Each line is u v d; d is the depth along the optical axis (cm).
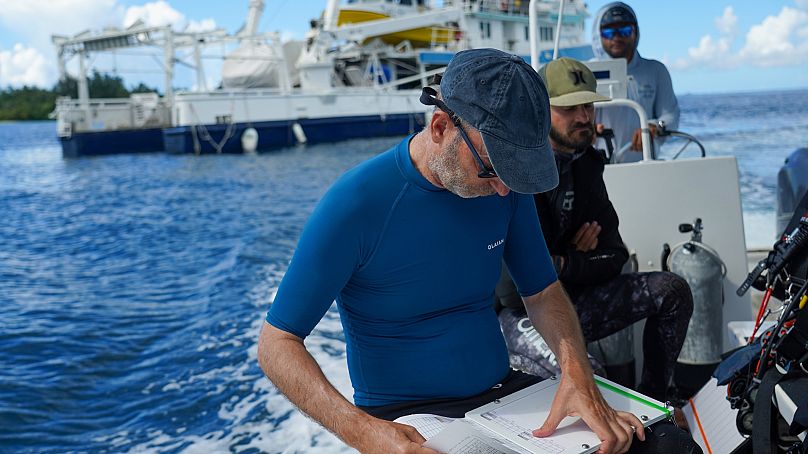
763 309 208
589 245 252
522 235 196
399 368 183
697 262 278
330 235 168
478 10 2719
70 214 1384
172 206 1419
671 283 247
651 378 259
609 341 265
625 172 306
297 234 1005
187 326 555
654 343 255
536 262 199
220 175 1931
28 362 485
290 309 170
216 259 864
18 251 1004
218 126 2458
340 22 2788
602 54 438
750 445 195
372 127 2695
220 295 641
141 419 374
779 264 193
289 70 3019
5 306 658
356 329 185
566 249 259
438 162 159
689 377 283
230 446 321
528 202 197
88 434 362
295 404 166
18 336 546
